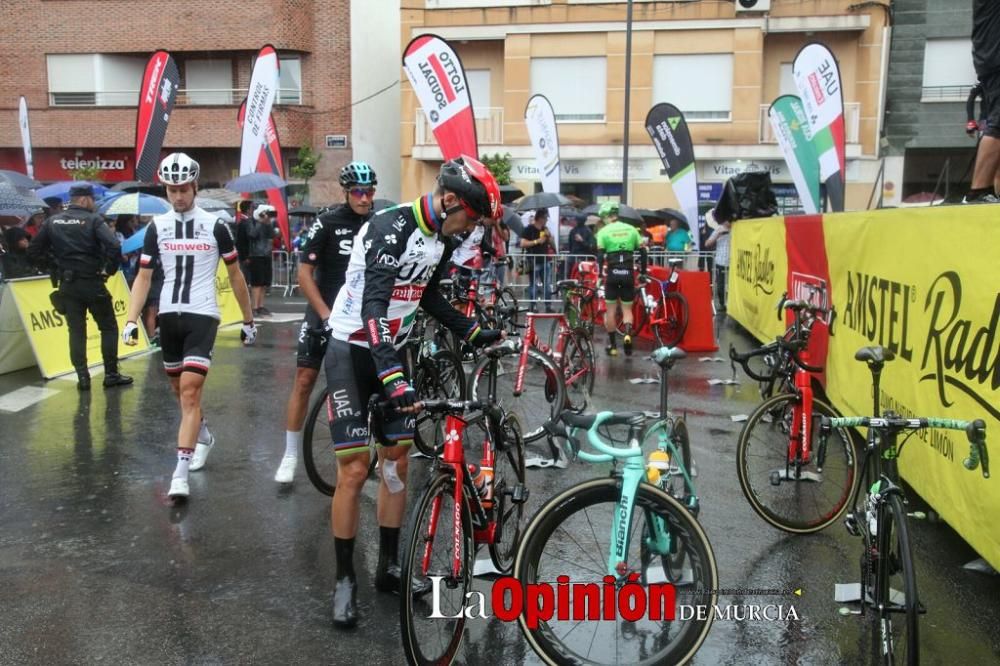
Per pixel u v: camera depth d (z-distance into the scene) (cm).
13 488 513
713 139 2255
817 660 323
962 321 400
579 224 1464
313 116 2541
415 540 301
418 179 2430
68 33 2567
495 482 381
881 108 2172
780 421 476
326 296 494
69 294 768
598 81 2305
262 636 339
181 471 491
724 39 2228
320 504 489
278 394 772
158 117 1201
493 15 2319
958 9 2103
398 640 336
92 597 373
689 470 416
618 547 306
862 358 338
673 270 1006
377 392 362
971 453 294
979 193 584
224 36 2502
